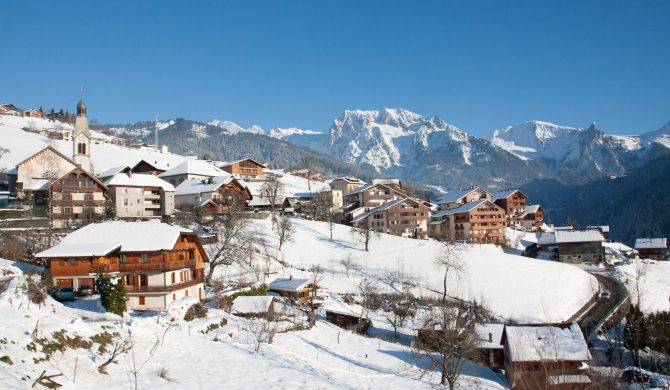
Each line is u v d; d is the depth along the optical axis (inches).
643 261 4972.9
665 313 2336.4
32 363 974.4
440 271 3907.5
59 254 2119.8
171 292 2178.9
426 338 2215.8
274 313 2300.7
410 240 4731.8
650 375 1716.3
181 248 2338.8
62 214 3612.2
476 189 6766.7
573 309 3280.0
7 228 3142.2
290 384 1286.9
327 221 5349.4
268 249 3996.1
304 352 1839.3
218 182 4845.0
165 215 4399.6
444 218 5861.2
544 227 7101.4
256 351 1624.0
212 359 1408.7
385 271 3892.7
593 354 2034.9
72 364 1072.2
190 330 1705.2
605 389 1283.2
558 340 1770.4
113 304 1766.7
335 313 2664.9
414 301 3139.8
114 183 4197.8
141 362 1250.6
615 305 3380.9
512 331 1854.1
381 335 2568.9
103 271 2134.6
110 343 1269.7
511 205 6884.8
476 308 2906.0
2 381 837.8
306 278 3351.4
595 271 4500.5
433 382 1699.1
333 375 1562.5
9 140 6525.6
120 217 3927.2
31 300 1386.6
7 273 2049.7
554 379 1464.1
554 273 3878.0
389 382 1617.9
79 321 1248.8
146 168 6181.1
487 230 5595.5
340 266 3956.7
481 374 1966.0
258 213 4842.5
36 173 4315.9
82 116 4943.4
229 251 3361.2
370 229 5039.4
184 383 1165.1
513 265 4047.7
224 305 2333.9
